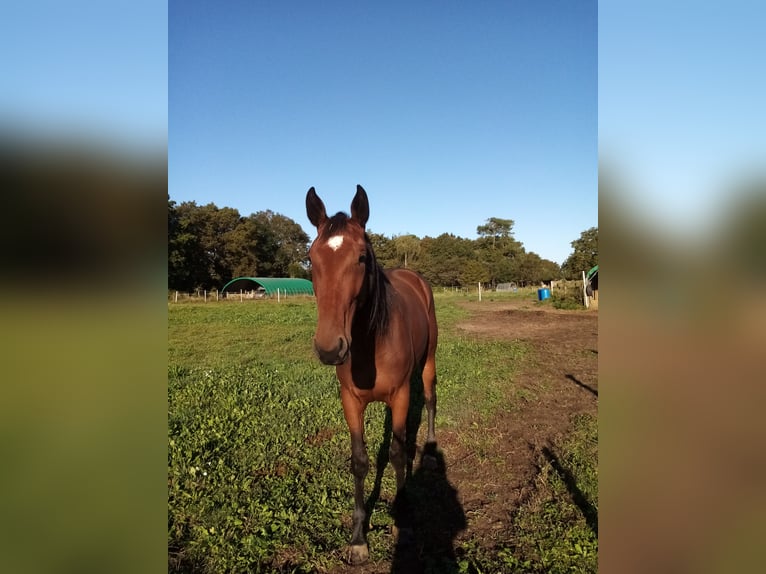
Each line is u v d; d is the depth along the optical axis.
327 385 6.13
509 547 2.75
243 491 3.35
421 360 4.10
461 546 2.78
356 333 2.73
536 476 3.60
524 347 9.42
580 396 5.81
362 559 2.68
